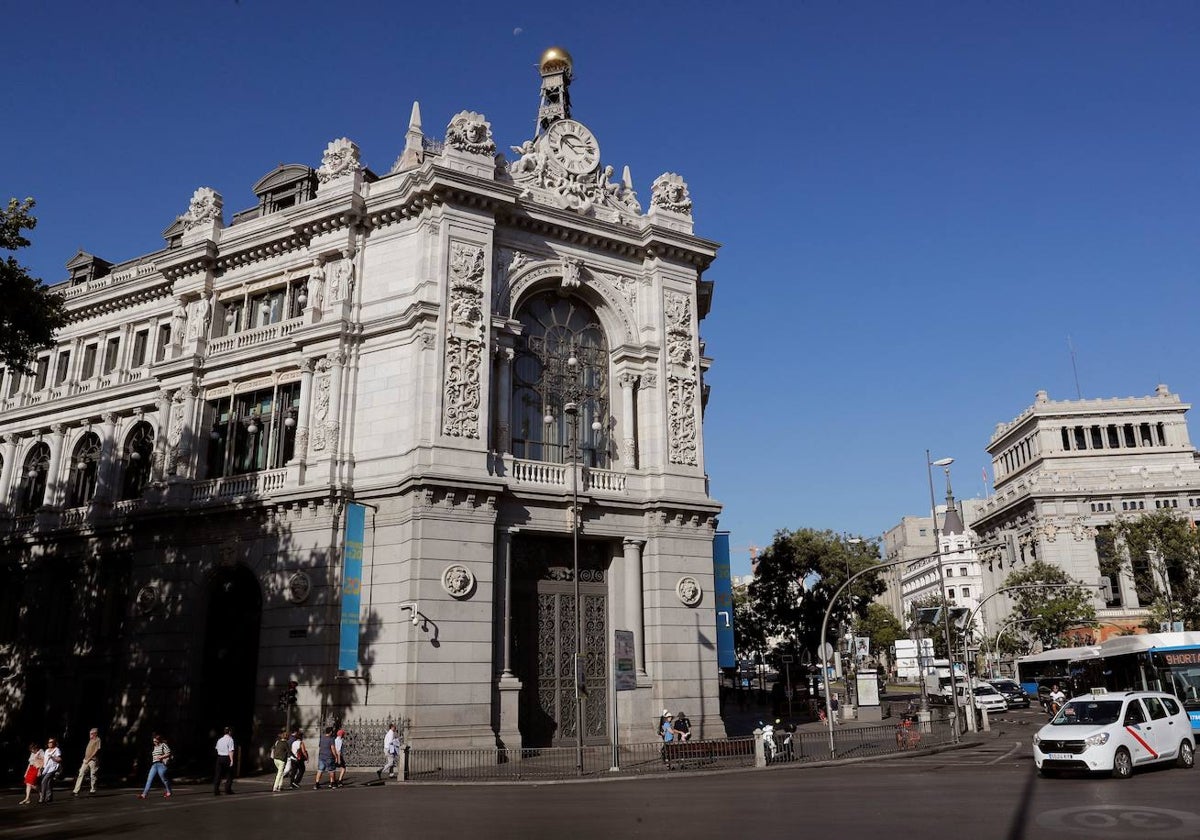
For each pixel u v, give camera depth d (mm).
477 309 34188
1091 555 88625
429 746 29344
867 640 56188
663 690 34500
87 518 41625
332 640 32188
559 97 45469
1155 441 98375
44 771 24625
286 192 41469
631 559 35938
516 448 36062
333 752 26828
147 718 35688
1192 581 62469
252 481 36344
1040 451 99312
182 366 39156
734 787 23031
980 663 104938
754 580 69688
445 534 31359
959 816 15953
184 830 17250
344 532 33312
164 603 36938
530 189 37906
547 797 21672
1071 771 23000
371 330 35375
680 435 38000
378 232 36906
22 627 42156
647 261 39875
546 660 34219
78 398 43781
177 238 45406
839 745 35594
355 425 34906
